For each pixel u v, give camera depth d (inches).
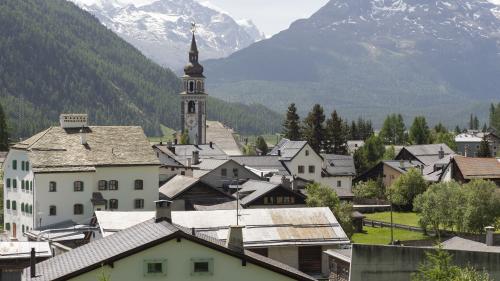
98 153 4704.7
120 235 2042.3
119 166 4682.6
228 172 5580.7
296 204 4616.1
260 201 4554.6
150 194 4746.6
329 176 7057.1
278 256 3053.6
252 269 1891.0
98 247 2003.0
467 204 4510.3
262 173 5969.5
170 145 7017.7
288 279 1908.2
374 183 6963.6
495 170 6378.0
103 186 4658.0
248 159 6766.7
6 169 4842.5
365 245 2000.5
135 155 4766.2
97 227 3152.1
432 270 1875.0
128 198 4704.7
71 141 4734.3
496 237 2664.9
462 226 4537.4
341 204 4635.8
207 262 1866.4
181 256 1855.3
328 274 3083.2
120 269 1828.2
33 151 4596.5
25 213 4633.4
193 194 4724.4
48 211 4512.8
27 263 2733.8
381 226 5295.3
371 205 6520.7
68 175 4549.7
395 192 6304.1
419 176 6314.0
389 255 1994.3
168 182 5167.3
